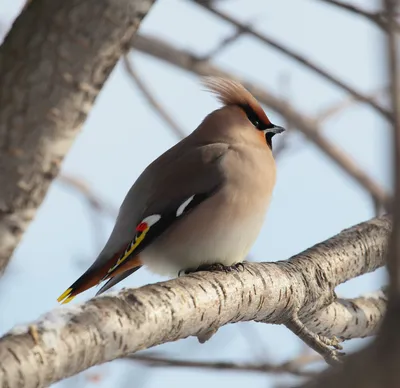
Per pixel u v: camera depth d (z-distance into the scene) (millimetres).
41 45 5191
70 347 5711
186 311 6996
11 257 5574
